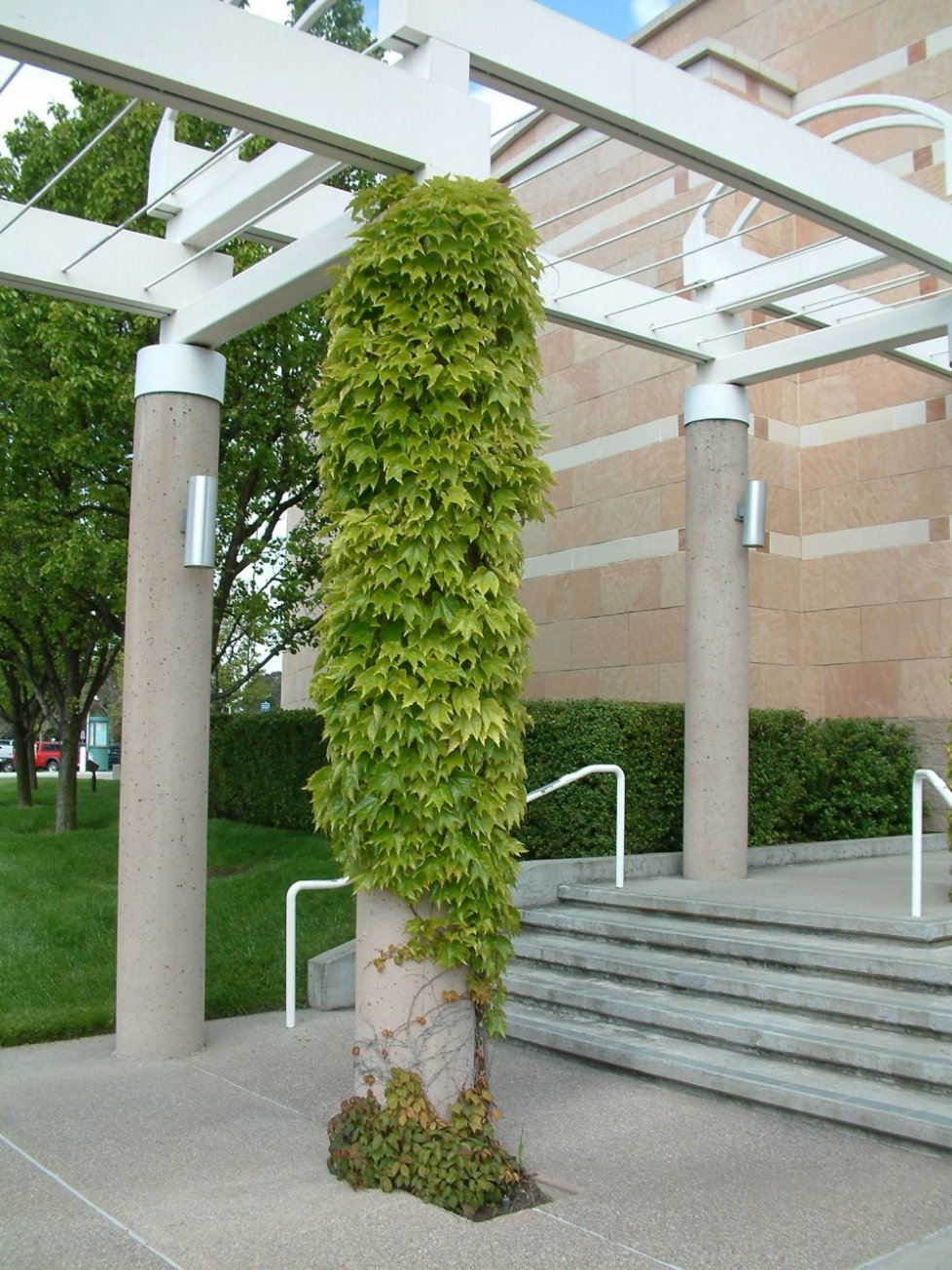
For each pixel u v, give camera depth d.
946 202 7.12
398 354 4.50
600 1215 4.02
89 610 12.30
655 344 8.26
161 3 4.35
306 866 10.36
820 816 10.32
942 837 10.63
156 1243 3.77
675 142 5.55
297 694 22.31
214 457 6.52
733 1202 4.15
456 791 4.42
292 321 10.52
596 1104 5.34
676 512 11.11
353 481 4.59
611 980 6.78
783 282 8.43
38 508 10.82
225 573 11.52
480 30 4.99
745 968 6.46
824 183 6.18
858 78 11.57
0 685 18.06
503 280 4.62
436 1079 4.39
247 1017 7.02
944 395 10.73
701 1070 5.45
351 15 8.89
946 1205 4.14
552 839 8.62
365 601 4.48
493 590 4.50
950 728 7.39
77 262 5.98
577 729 8.70
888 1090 5.08
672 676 11.02
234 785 14.69
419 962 4.43
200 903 6.28
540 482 4.74
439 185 4.64
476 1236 3.84
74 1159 4.57
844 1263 3.65
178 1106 5.27
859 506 11.27
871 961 5.92
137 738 6.22
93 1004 6.94
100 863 11.16
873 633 11.09
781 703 11.30
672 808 9.16
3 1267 3.59
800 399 11.78
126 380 9.89
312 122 4.57
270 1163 4.53
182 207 6.49
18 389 10.51
